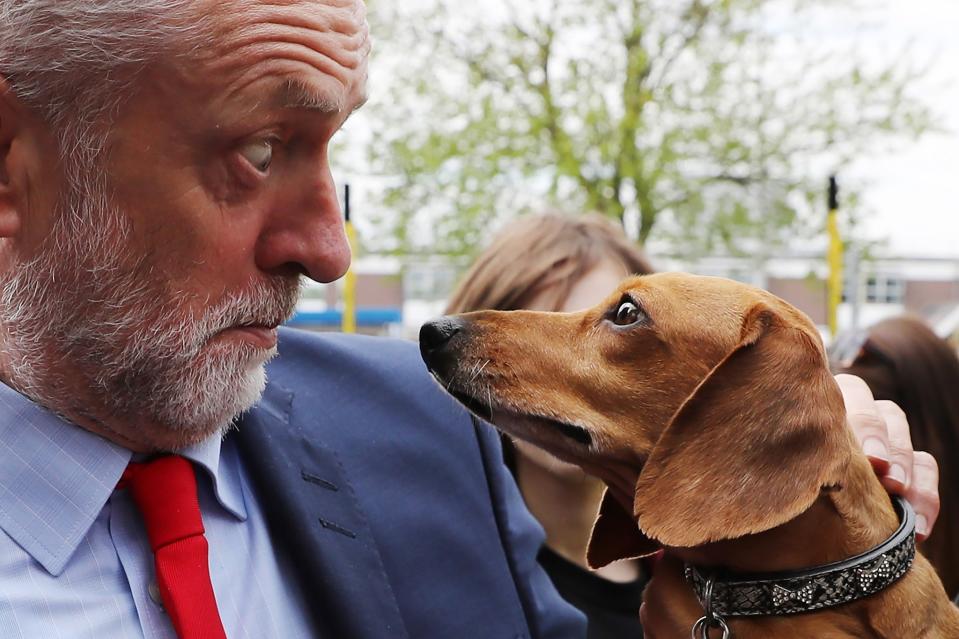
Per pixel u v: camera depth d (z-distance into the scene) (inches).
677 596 92.4
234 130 66.3
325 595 78.6
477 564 87.7
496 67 684.1
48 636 66.4
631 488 98.5
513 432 99.2
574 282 131.9
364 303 1182.9
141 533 73.2
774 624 84.4
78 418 72.2
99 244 67.4
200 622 69.4
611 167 664.4
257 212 70.1
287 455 83.3
